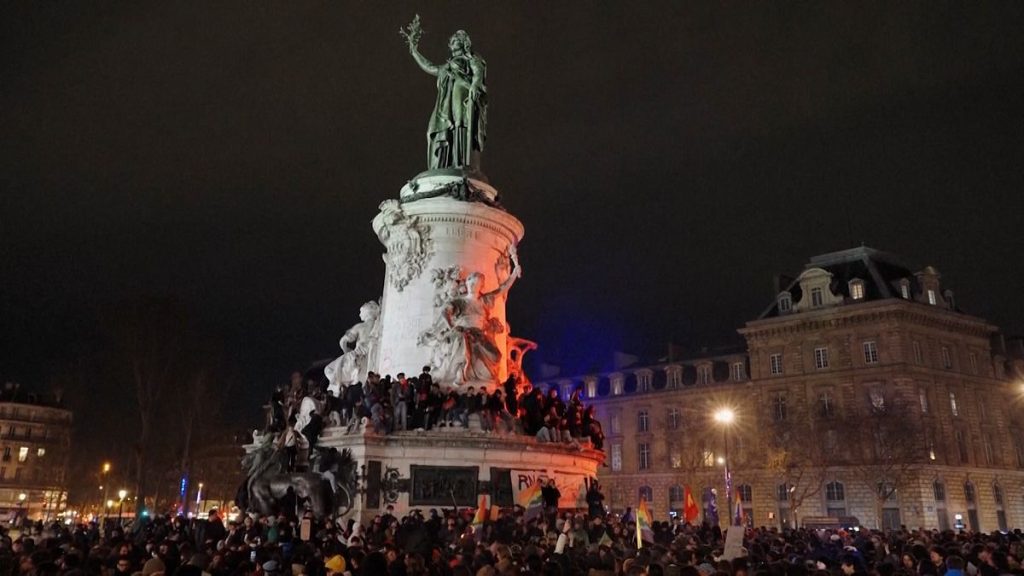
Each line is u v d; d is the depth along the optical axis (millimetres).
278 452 23016
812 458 69000
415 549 15289
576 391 27047
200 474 72438
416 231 27875
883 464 64938
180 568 9000
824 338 75688
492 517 20438
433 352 26125
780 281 83938
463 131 30812
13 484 103000
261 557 12688
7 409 105438
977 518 69812
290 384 27031
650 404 87062
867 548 19375
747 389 79438
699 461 78938
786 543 20234
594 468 26625
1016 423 79312
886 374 70812
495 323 27281
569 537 18125
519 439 23422
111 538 18203
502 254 29062
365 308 30625
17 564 11492
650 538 16516
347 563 11828
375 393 23422
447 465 22719
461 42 31969
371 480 22000
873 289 75875
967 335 77438
